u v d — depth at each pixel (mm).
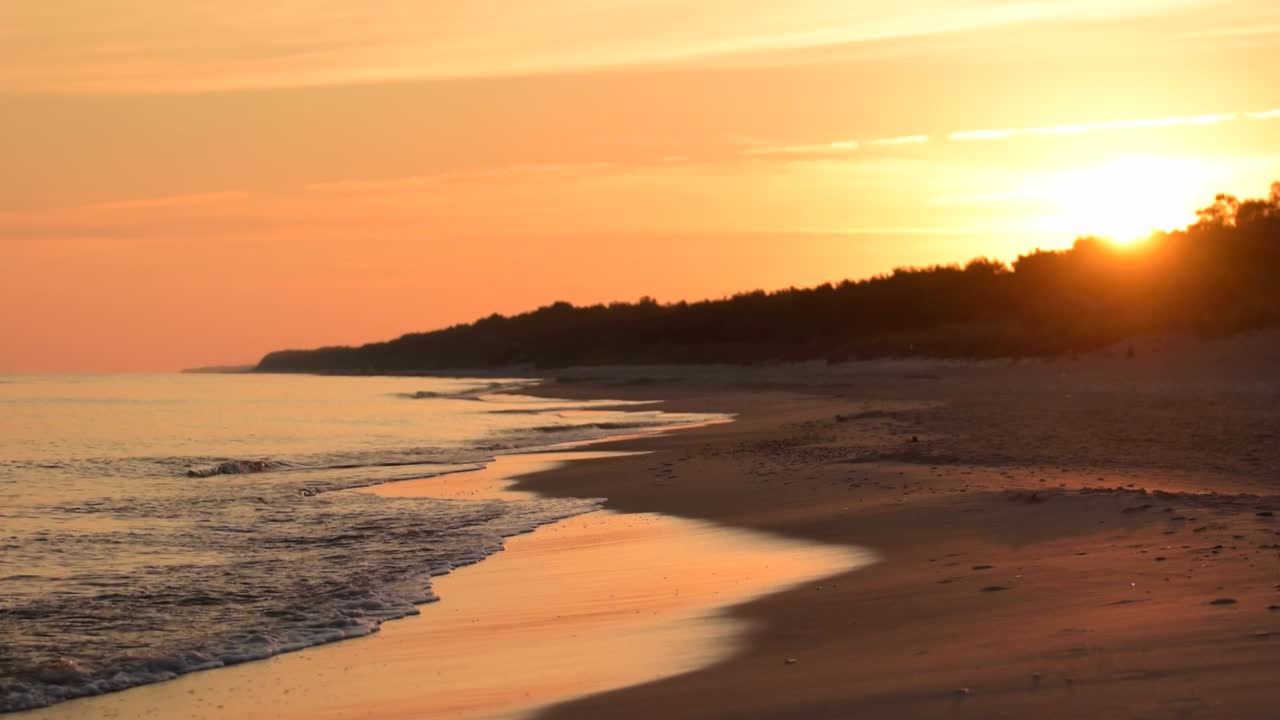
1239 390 41625
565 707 8164
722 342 117750
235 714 8734
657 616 10977
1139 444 23250
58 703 9219
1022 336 69250
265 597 12898
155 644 10953
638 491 21188
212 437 42500
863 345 89688
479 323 198250
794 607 10828
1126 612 9031
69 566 15031
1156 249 73250
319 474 26922
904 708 7102
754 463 24281
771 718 7270
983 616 9547
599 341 140875
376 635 11016
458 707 8453
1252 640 7730
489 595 12578
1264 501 14422
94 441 41250
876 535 14539
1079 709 6656
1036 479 18688
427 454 31922
